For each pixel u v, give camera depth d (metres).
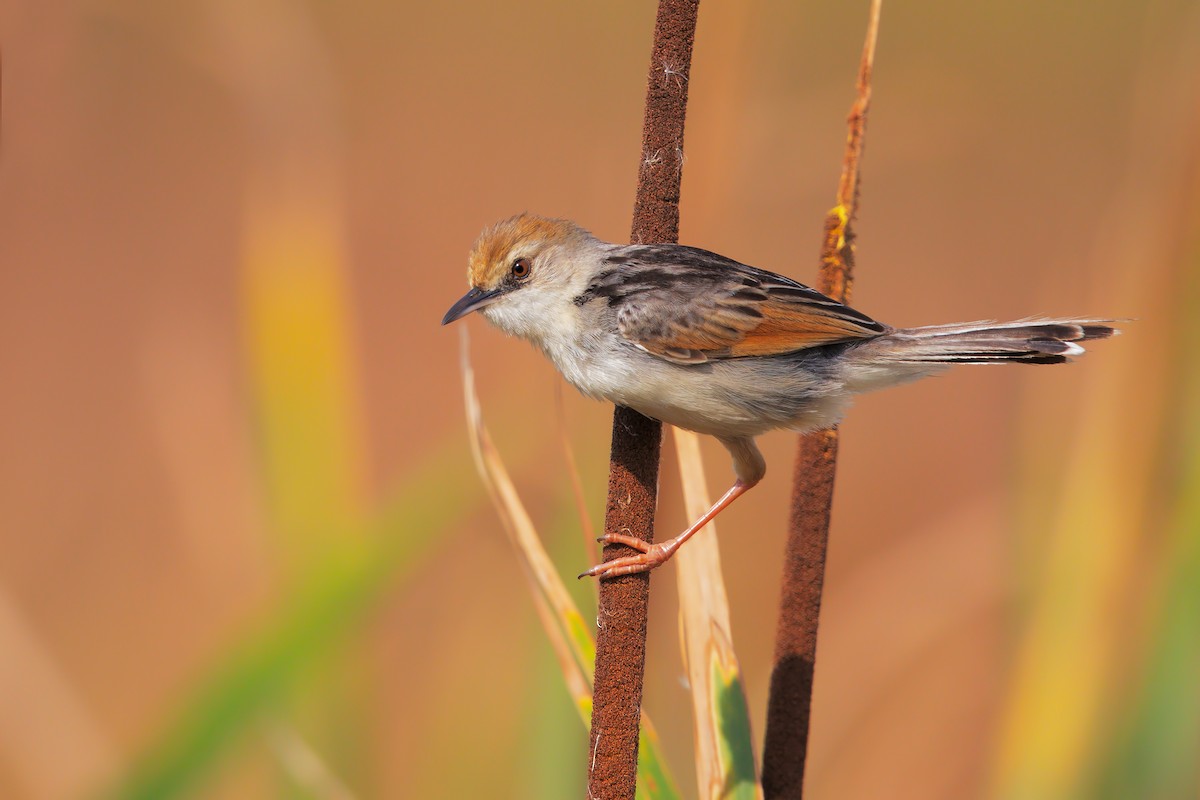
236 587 9.65
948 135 18.38
